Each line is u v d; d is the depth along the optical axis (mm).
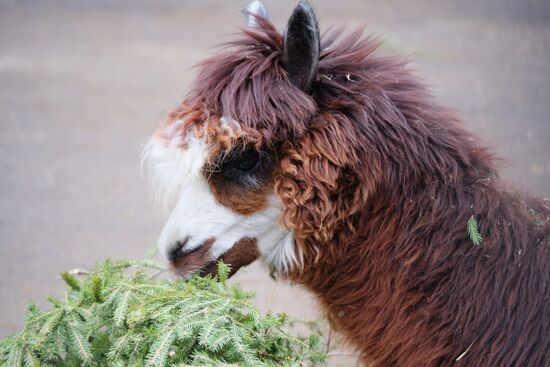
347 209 9031
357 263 9297
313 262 9414
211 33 48281
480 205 9016
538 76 32188
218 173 9164
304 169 8859
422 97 9656
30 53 44188
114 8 58125
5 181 25453
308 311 15875
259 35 9398
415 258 8930
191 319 8695
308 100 8930
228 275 9320
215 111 9070
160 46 45219
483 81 31375
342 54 9625
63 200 23797
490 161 9570
